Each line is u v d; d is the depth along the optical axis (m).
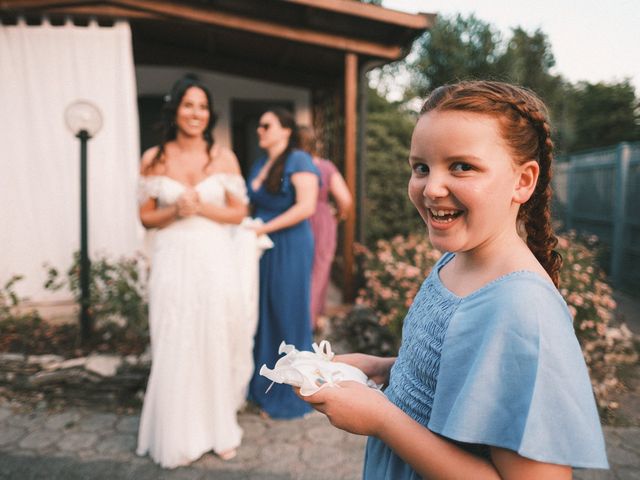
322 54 6.10
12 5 4.56
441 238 0.78
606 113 17.70
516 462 0.67
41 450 2.88
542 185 0.90
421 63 18.95
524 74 20.67
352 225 5.04
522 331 0.69
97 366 3.49
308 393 0.84
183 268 2.64
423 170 0.81
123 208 4.98
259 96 7.95
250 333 2.89
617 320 4.50
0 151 4.84
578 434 0.65
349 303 5.06
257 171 3.42
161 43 6.98
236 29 4.79
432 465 0.75
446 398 0.75
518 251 0.79
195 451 2.69
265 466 2.73
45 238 4.93
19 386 3.53
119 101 4.92
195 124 2.61
